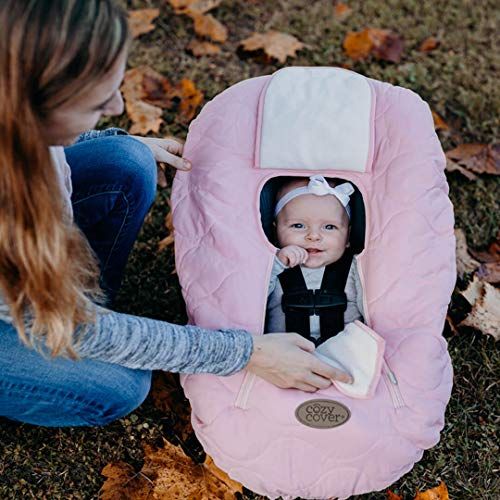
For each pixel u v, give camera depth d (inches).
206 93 102.2
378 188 69.1
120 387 60.6
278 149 70.4
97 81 42.6
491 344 79.7
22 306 48.7
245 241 66.6
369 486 61.5
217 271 64.5
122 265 73.4
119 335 51.8
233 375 60.3
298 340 59.7
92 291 54.8
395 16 111.3
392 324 63.9
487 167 92.6
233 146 70.8
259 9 111.9
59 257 45.9
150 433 73.5
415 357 61.0
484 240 88.4
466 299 81.2
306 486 60.7
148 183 68.1
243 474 61.4
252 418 59.6
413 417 59.8
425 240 64.6
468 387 76.9
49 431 73.2
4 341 55.4
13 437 72.8
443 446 72.6
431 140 68.8
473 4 112.0
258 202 69.4
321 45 107.7
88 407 61.6
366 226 69.1
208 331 55.9
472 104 100.4
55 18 39.6
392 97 71.2
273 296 76.4
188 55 106.6
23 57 39.6
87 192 66.8
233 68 105.0
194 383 61.4
